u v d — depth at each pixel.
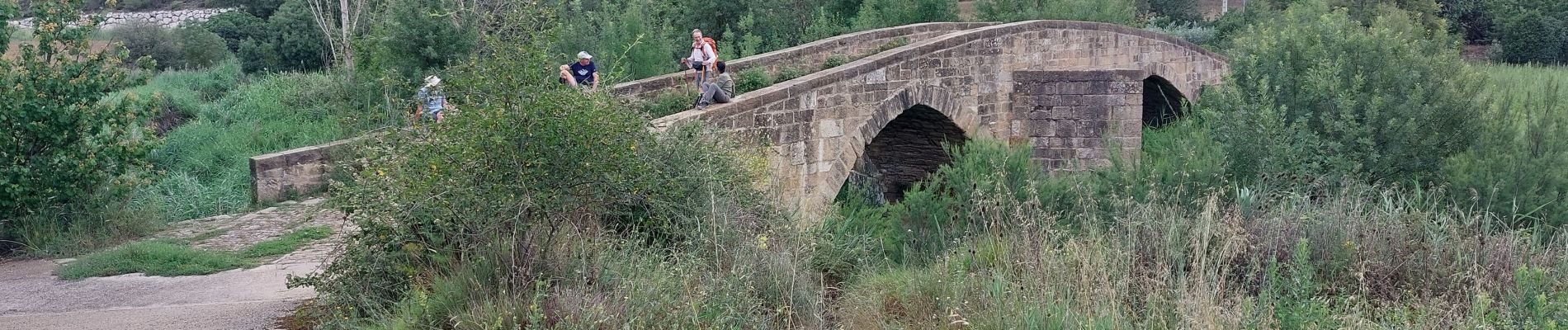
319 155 16.91
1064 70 20.92
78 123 13.62
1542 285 8.74
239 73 30.92
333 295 8.57
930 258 12.51
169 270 11.13
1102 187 15.02
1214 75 30.12
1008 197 13.20
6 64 13.34
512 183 8.27
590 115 8.53
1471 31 48.38
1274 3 44.47
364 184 8.77
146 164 14.61
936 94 18.70
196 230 13.95
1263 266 9.37
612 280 8.11
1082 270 8.66
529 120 8.29
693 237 9.24
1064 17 31.92
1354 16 38.62
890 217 15.04
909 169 22.75
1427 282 9.04
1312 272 8.90
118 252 11.78
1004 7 32.19
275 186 16.31
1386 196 12.53
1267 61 17.23
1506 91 19.16
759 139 14.12
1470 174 14.17
